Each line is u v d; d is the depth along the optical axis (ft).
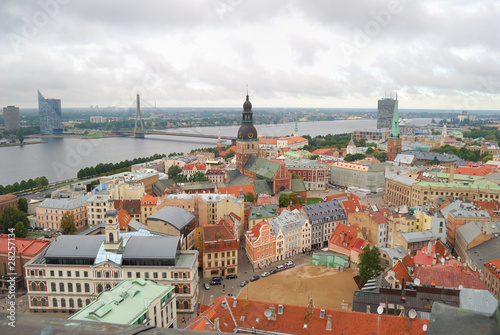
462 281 399.65
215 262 558.15
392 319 313.73
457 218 650.84
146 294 376.68
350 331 317.22
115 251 479.41
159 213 610.24
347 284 529.04
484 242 565.53
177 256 500.74
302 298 491.31
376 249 508.53
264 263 598.34
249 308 347.97
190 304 465.88
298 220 653.30
